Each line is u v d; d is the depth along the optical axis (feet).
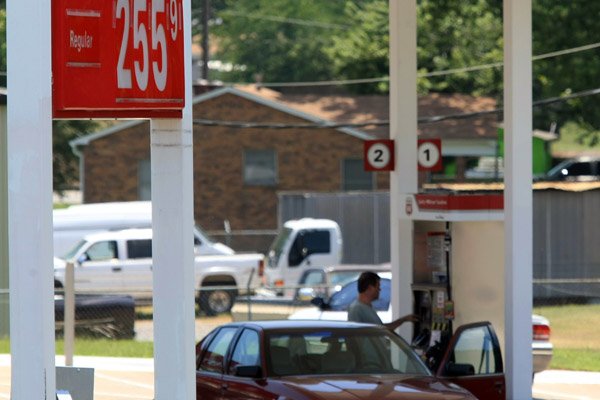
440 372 110.01
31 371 73.05
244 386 100.83
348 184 381.81
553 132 491.72
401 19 148.25
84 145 378.73
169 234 83.76
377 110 396.37
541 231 261.03
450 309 132.77
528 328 128.98
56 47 77.25
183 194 83.71
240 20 655.76
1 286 221.66
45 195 73.10
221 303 256.52
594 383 164.25
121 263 265.54
